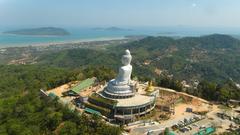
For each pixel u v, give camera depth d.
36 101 165.25
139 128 135.25
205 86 195.50
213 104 178.38
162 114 153.62
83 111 150.38
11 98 195.88
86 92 179.25
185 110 163.38
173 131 133.00
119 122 141.75
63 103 154.50
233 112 163.62
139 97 158.75
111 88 158.62
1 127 145.38
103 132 122.25
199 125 142.00
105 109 146.88
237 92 188.38
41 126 134.00
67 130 125.56
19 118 152.75
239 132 135.25
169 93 190.12
